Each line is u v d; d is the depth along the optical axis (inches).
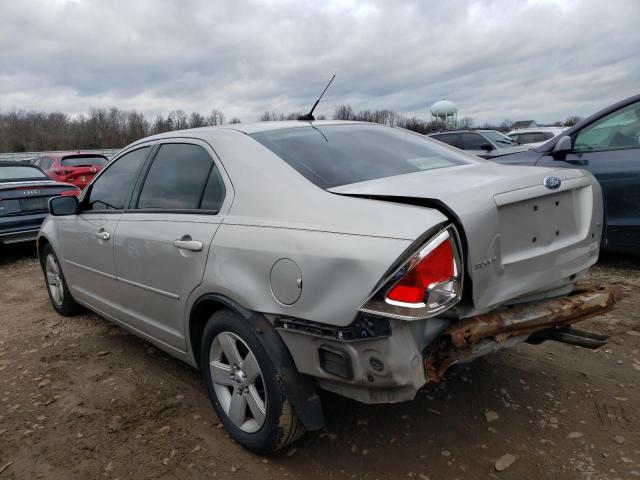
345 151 115.2
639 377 128.5
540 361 139.1
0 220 291.0
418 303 78.7
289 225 94.8
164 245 120.0
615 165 203.0
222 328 106.4
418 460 101.8
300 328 90.5
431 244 79.5
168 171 131.5
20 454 110.3
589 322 161.6
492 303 88.9
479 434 108.9
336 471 100.0
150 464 105.0
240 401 105.7
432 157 123.4
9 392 138.3
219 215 110.0
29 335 180.1
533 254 95.3
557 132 652.1
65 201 164.9
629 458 99.2
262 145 112.4
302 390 94.8
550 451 102.4
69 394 135.4
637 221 199.6
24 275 276.1
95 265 155.5
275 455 105.9
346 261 83.1
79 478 101.8
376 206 87.6
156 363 152.0
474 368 136.5
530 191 93.5
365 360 84.4
